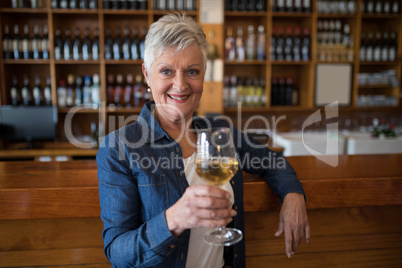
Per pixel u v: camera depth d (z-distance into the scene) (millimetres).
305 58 3449
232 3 3299
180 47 811
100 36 3162
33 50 3215
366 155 1521
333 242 1239
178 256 844
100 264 1135
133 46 3322
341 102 3553
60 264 1119
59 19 3359
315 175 1158
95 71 3475
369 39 3586
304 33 3488
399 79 3551
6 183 1067
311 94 3479
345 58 3508
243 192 1062
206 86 3309
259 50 3412
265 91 3508
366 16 3453
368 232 1260
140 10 3164
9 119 2953
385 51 3543
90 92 3314
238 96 3465
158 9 3197
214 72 3309
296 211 931
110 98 3375
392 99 3605
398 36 3551
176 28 809
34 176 1162
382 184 1126
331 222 1232
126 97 3395
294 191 976
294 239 924
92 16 3330
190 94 872
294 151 2801
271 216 1203
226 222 640
